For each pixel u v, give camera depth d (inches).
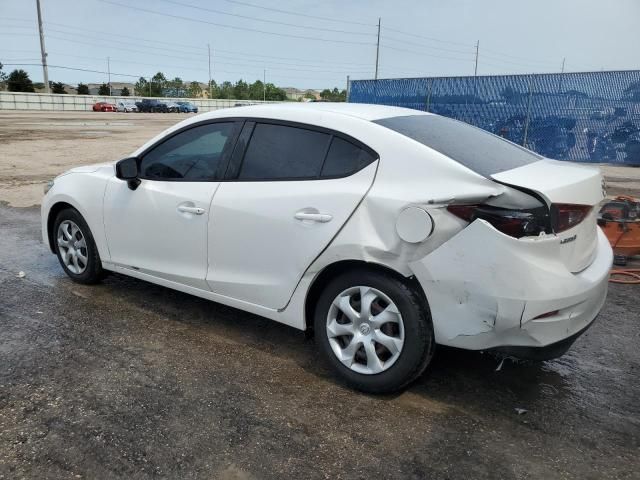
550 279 107.3
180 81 4296.3
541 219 106.6
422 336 116.7
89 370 135.0
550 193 107.9
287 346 150.8
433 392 127.7
